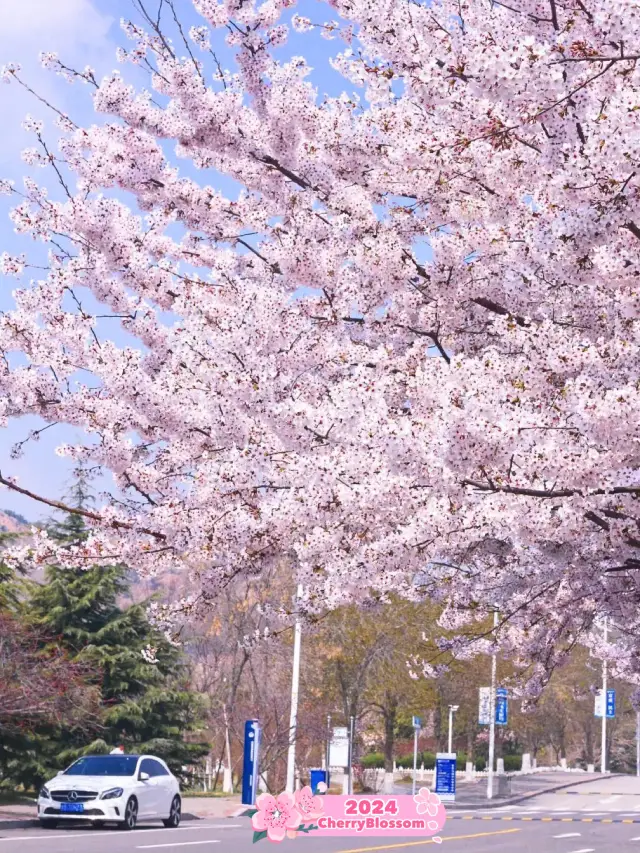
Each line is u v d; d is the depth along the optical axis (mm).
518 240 11641
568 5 9734
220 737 59594
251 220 13250
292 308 11711
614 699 73938
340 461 9680
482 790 57562
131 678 41906
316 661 52000
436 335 12352
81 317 12641
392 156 11359
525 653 19375
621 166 8258
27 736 37406
